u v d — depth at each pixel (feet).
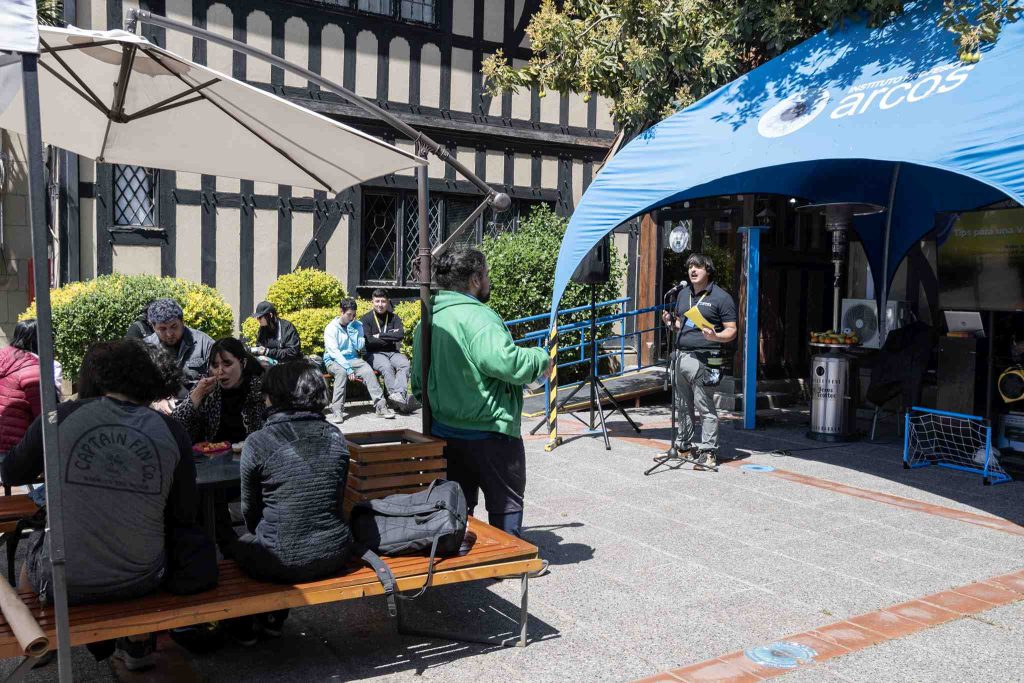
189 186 34.55
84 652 11.87
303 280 35.09
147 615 9.56
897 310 30.50
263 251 36.09
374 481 13.32
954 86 19.35
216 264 35.27
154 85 13.70
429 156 39.63
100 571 9.73
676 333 24.08
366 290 38.45
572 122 43.39
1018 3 20.26
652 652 12.06
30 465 9.78
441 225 40.37
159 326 17.48
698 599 14.07
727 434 29.53
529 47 41.91
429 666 11.55
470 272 14.12
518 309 37.58
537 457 25.00
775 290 38.06
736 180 27.37
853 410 28.48
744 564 15.78
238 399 15.37
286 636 12.56
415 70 38.70
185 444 10.33
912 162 18.03
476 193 41.01
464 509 12.14
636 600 14.01
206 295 32.48
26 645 8.32
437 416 14.28
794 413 34.71
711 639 12.51
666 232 40.83
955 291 26.27
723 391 35.86
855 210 28.30
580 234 25.67
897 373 27.37
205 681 11.03
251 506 11.20
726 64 28.02
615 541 17.07
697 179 23.25
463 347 13.69
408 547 11.77
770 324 38.04
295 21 35.78
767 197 36.50
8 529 12.75
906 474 23.27
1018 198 15.56
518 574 12.05
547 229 39.19
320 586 10.69
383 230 39.11
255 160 16.06
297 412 11.43
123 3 32.76
